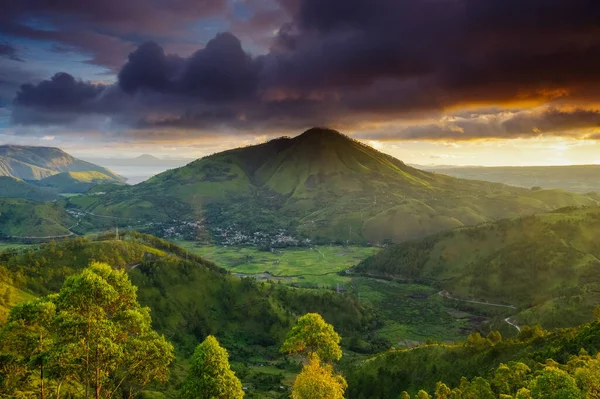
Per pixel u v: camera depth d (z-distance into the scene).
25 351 50.38
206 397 51.62
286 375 149.25
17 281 148.75
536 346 98.50
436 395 82.62
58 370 46.44
